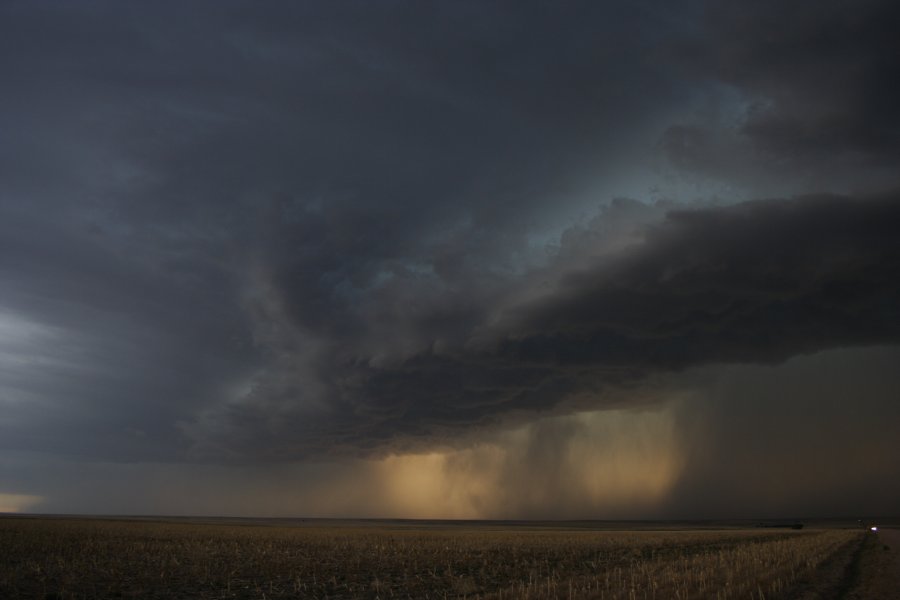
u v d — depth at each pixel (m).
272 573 35.34
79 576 32.62
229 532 83.75
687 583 25.25
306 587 29.14
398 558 45.25
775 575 27.91
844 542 57.62
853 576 29.55
